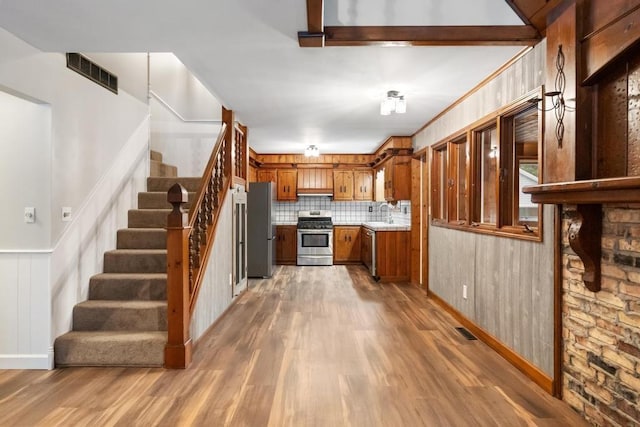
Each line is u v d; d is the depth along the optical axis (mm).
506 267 2959
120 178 3902
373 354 3051
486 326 3307
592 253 2020
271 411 2201
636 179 1513
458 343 3299
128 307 3082
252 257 6422
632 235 1820
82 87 3223
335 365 2838
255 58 2820
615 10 1793
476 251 3512
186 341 2865
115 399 2344
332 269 7355
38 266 2791
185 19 2227
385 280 6086
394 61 2887
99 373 2725
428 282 5016
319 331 3627
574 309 2221
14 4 2051
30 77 2578
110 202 3693
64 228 2955
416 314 4203
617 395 1902
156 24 2293
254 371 2740
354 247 8023
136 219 4039
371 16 2443
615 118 1904
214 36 2445
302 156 8031
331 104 4090
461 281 3877
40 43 2561
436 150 4840
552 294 2393
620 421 1882
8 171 2783
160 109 5246
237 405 2268
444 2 2389
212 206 3834
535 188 2209
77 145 3137
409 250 6078
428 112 4434
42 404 2287
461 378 2621
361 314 4211
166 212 4020
